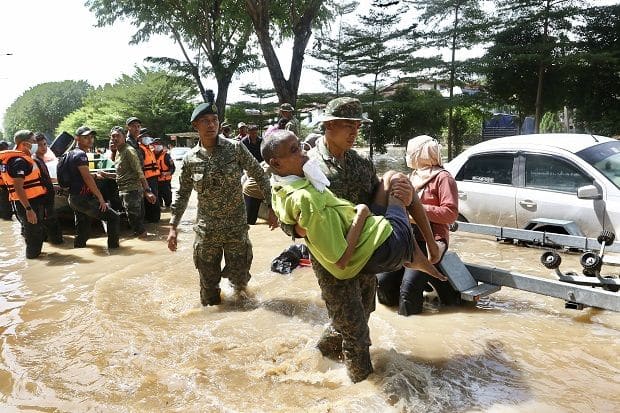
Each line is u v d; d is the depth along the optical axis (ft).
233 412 9.86
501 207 22.85
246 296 17.31
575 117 80.64
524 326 13.87
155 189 33.68
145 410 10.02
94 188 25.52
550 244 20.79
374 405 9.84
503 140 24.25
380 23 87.51
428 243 10.85
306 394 10.51
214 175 15.78
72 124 236.43
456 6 78.54
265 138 9.95
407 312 15.06
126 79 209.15
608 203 19.44
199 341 13.52
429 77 86.79
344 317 10.50
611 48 70.33
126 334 14.07
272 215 16.74
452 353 12.29
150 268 21.47
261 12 75.31
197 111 15.62
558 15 70.85
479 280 15.92
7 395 10.77
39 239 24.66
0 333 14.40
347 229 9.58
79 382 11.28
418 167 15.37
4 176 24.44
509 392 10.32
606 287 14.64
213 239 16.11
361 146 96.63
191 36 99.81
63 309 16.44
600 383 10.59
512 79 77.71
